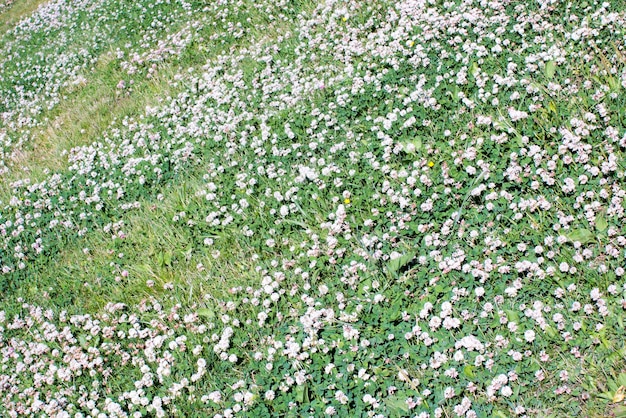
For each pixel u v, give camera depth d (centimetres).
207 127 833
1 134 1154
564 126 569
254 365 505
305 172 654
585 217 495
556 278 465
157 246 673
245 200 655
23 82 1325
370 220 567
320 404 459
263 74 894
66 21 1541
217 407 491
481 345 446
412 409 433
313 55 870
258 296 555
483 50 709
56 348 605
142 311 603
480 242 520
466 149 595
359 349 482
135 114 991
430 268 521
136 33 1248
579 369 416
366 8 921
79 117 1065
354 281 532
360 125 703
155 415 507
